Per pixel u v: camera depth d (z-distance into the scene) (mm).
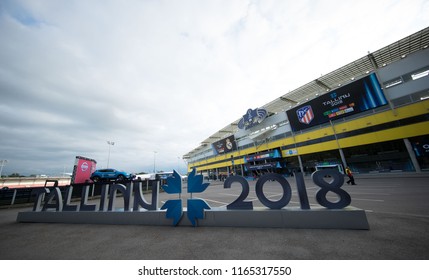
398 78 19141
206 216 5035
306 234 3910
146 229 4996
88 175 17719
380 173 19688
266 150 33875
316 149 25844
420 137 17500
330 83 25156
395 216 4859
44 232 5207
